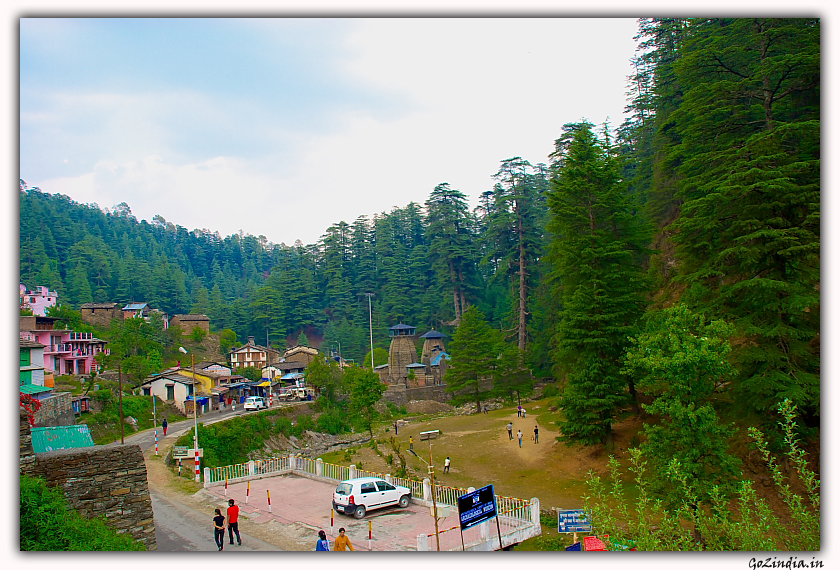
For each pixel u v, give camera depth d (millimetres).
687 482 20203
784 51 30109
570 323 33750
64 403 39750
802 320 25547
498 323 108875
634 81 75688
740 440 27031
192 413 58406
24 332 52406
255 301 131500
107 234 169625
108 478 15977
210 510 24234
